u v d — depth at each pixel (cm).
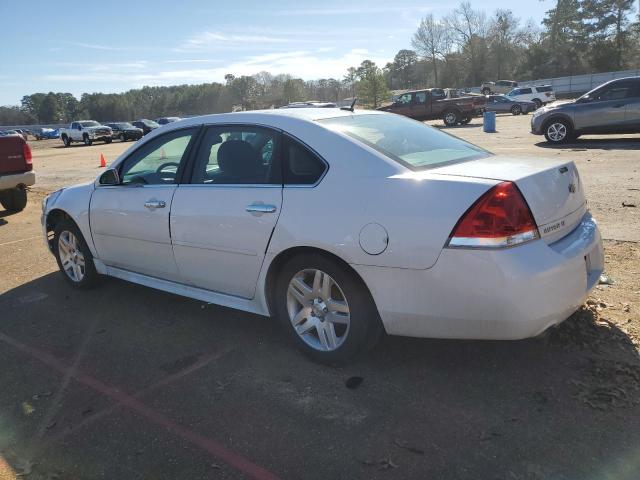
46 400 335
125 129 4300
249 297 384
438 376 334
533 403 300
